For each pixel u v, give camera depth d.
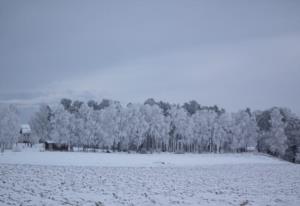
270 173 58.44
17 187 31.91
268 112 125.19
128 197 28.48
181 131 123.25
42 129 112.31
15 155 75.19
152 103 149.25
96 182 38.56
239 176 51.66
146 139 121.25
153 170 58.25
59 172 47.94
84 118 110.06
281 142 106.31
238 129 121.56
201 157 97.19
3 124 96.69
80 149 118.81
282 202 28.33
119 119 110.31
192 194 31.45
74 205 23.59
